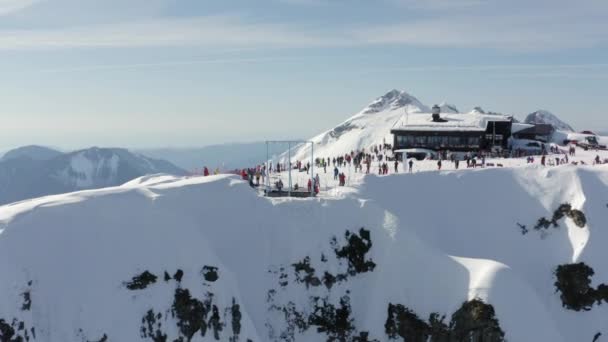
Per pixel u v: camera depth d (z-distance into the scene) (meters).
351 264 63.56
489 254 70.56
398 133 121.19
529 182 78.44
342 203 67.75
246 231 63.19
